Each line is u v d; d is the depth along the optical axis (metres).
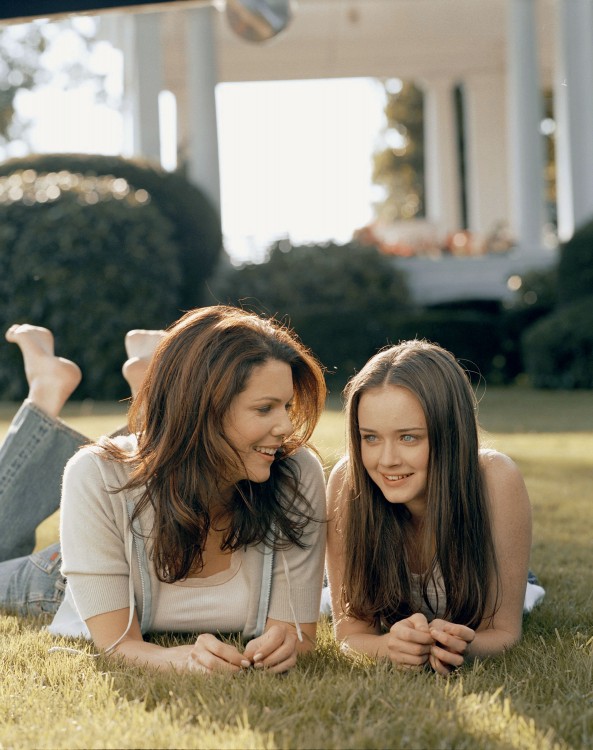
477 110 16.33
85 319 10.23
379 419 2.14
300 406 2.17
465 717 1.65
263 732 1.60
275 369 1.99
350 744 1.55
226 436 2.01
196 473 2.05
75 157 11.41
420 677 1.91
